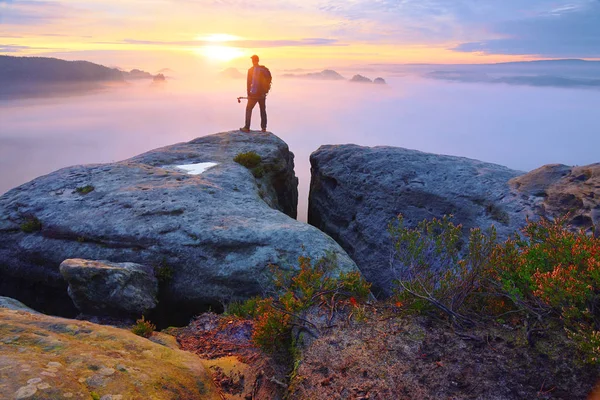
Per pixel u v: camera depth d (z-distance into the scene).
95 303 9.39
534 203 13.55
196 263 11.12
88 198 14.48
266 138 24.16
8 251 12.73
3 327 4.52
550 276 4.30
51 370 3.73
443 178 17.62
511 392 3.61
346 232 19.83
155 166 19.42
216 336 6.92
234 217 12.90
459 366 4.06
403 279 5.93
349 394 3.92
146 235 11.97
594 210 11.38
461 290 5.32
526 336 4.34
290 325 5.52
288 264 10.55
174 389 4.30
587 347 3.69
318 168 23.48
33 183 16.06
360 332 4.98
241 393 4.93
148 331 6.87
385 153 20.89
